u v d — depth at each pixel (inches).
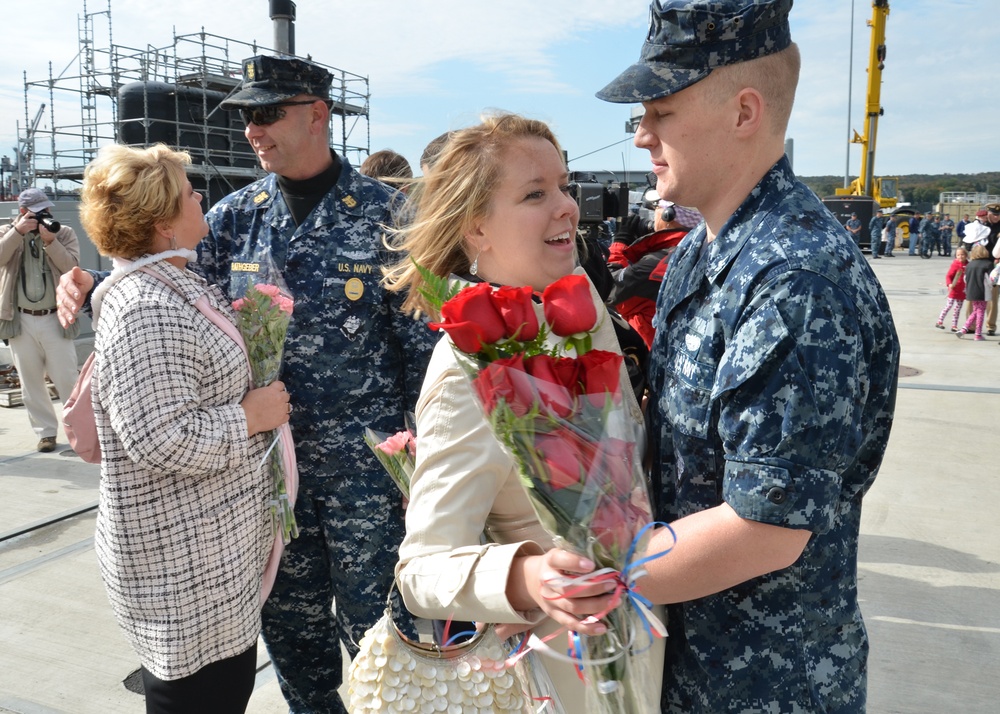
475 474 49.9
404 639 57.9
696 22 46.3
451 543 49.4
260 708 111.9
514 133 57.4
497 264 60.1
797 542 41.8
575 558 43.2
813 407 41.2
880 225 1080.2
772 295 43.0
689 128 48.3
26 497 192.4
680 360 48.9
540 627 53.8
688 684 50.2
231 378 78.9
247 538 79.5
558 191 58.6
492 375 43.3
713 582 43.1
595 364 45.1
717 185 49.1
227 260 98.0
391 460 66.7
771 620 47.3
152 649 75.8
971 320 431.5
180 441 71.8
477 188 57.0
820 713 47.8
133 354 72.6
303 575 96.6
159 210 76.9
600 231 145.9
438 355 52.4
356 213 94.0
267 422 80.8
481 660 57.6
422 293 51.6
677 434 48.8
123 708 110.7
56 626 132.9
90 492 196.2
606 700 47.1
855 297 43.9
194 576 75.7
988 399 279.4
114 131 518.6
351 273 92.3
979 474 201.5
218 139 496.4
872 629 129.2
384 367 94.3
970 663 119.3
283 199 96.1
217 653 77.8
